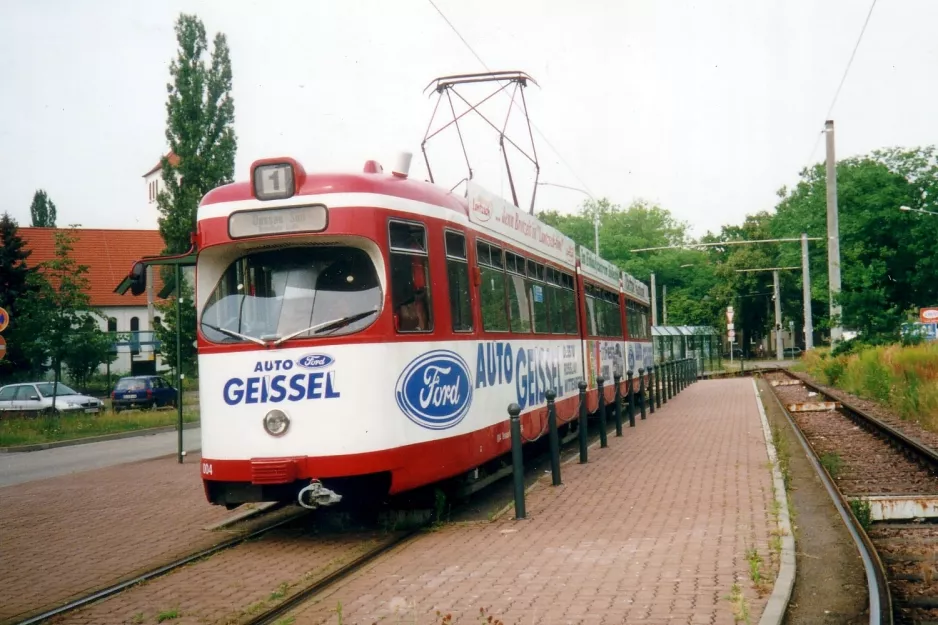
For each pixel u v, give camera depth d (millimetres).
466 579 7352
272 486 9195
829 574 7332
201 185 45219
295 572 8031
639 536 8633
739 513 9461
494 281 12117
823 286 46094
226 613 6793
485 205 12016
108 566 8758
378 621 6309
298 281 9391
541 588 6941
